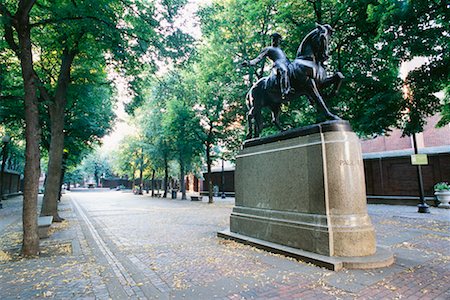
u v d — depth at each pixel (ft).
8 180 120.16
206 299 14.19
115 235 32.65
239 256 22.22
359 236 20.11
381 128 44.68
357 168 21.40
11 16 24.44
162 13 35.29
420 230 33.19
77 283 16.70
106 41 33.73
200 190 148.87
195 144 85.71
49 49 44.04
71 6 28.71
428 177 64.69
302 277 17.15
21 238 31.86
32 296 14.79
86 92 50.11
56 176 44.78
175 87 84.17
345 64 51.70
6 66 50.34
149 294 14.97
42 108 57.77
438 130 83.25
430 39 36.91
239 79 70.33
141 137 132.16
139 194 152.25
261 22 61.62
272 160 26.17
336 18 47.62
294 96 26.32
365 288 15.28
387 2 35.35
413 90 43.16
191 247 25.70
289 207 23.94
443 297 14.08
